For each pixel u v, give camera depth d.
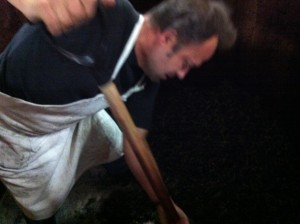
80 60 0.98
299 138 2.17
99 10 1.02
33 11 0.86
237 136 2.27
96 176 2.21
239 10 2.19
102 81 0.98
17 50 1.21
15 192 1.59
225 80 2.54
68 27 0.87
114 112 1.01
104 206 2.08
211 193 2.06
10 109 1.30
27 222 1.90
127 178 2.17
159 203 1.36
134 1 2.28
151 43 1.11
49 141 1.47
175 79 2.51
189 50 1.07
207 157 2.20
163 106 2.42
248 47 2.34
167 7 1.06
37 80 1.22
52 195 1.67
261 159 2.18
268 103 2.39
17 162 1.45
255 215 1.97
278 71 2.23
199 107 2.41
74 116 1.39
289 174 2.11
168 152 2.22
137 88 1.31
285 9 1.99
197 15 1.02
